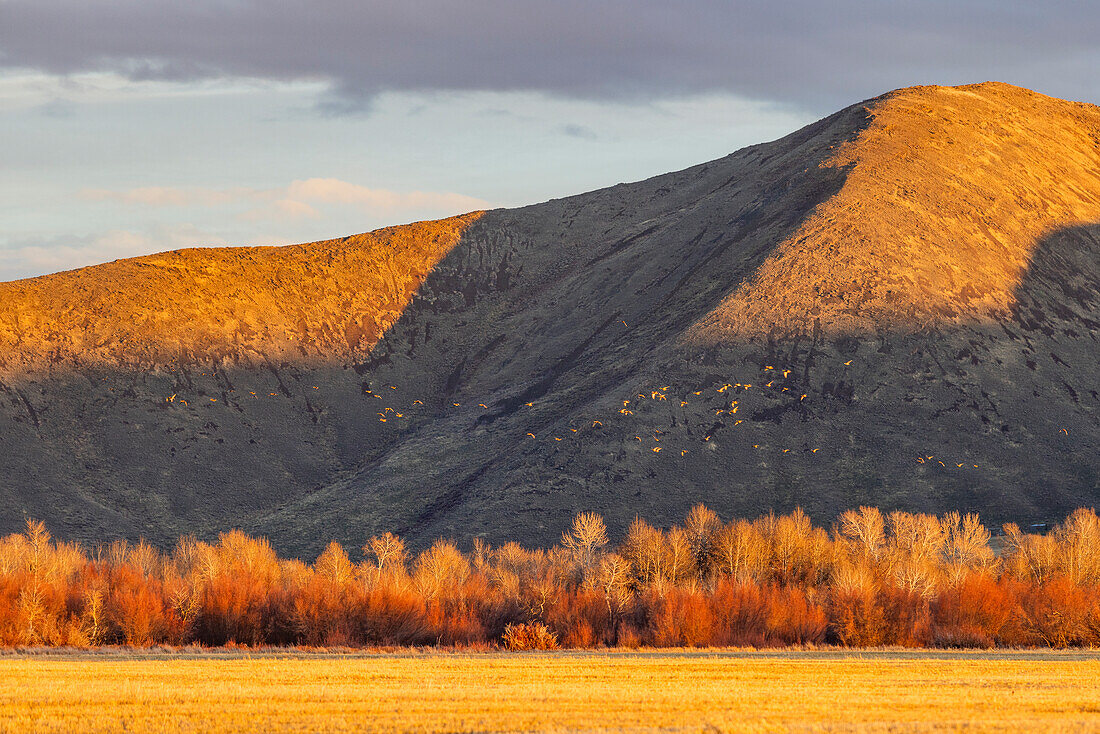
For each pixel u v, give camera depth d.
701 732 61.41
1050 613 127.50
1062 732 60.81
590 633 129.12
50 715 67.75
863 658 111.50
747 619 129.25
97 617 127.88
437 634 132.38
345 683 85.81
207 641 130.00
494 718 66.62
